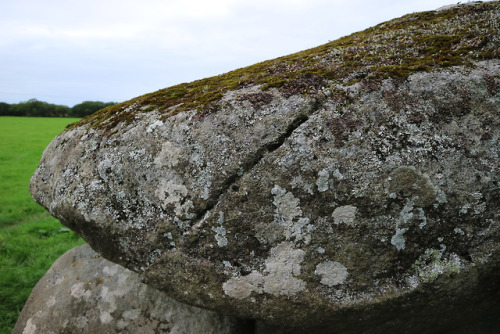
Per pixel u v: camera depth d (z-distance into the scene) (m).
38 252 3.69
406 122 1.39
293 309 1.44
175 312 2.06
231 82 1.88
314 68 1.74
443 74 1.48
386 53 1.80
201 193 1.45
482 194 1.37
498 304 1.57
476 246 1.40
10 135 15.19
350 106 1.43
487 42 1.65
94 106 32.53
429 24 2.13
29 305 2.35
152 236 1.51
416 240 1.39
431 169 1.36
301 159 1.38
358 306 1.41
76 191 1.66
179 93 1.91
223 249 1.45
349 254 1.40
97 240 1.67
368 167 1.36
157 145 1.55
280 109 1.46
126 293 2.16
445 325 1.66
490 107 1.41
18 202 5.68
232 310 1.50
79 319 2.16
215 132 1.47
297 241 1.40
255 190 1.41
